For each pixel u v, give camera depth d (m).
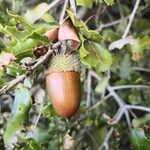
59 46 0.23
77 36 0.23
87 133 0.38
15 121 0.27
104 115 0.37
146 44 0.33
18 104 0.27
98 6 0.33
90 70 0.40
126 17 0.40
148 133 0.35
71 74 0.23
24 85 0.27
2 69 0.25
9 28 0.23
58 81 0.23
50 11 0.34
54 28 0.23
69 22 0.23
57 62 0.23
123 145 0.40
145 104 0.40
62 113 0.24
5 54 0.24
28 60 0.24
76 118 0.37
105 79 0.40
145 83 0.37
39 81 0.34
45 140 0.31
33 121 0.34
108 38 0.32
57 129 0.32
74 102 0.23
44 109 0.28
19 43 0.23
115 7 0.42
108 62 0.23
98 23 0.38
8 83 0.24
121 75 0.40
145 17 0.43
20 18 0.23
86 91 0.42
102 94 0.39
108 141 0.37
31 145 0.28
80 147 0.38
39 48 0.23
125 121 0.41
